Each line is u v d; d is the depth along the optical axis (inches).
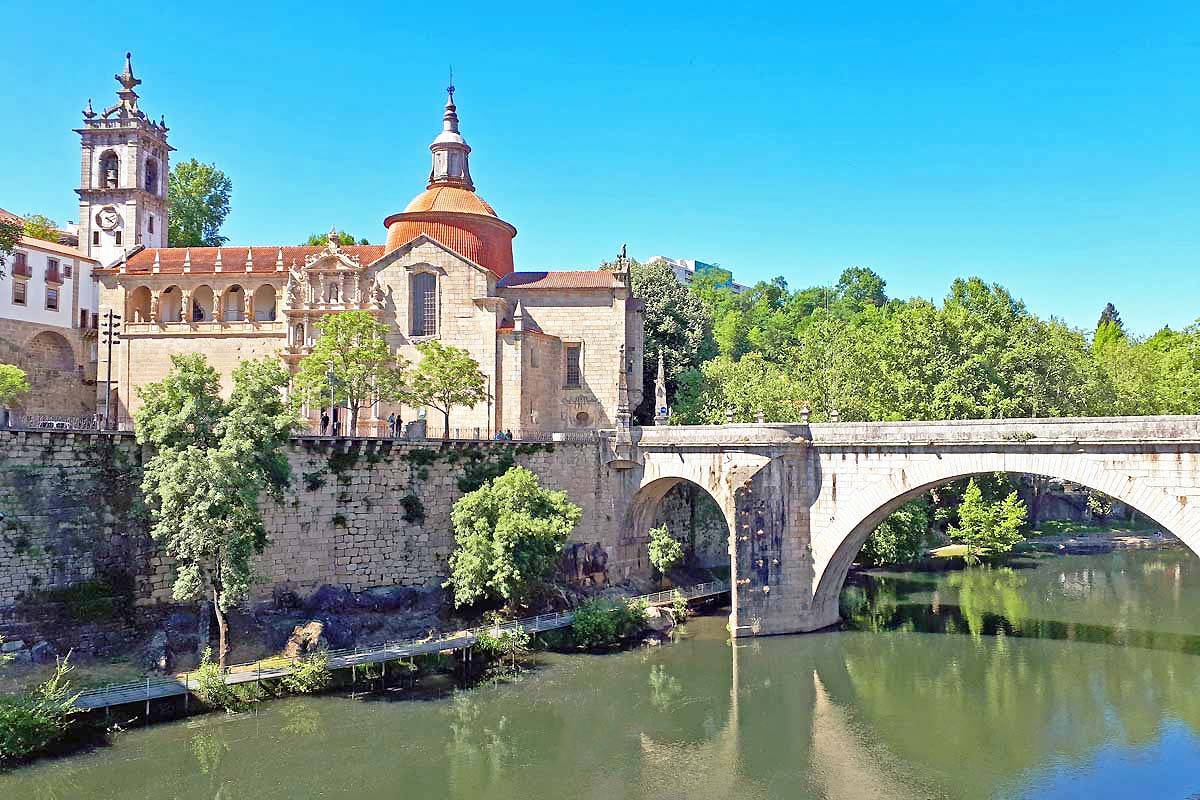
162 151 4180.6
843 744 1759.4
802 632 2501.2
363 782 1577.3
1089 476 1936.5
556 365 3321.9
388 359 2987.2
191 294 3631.9
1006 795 1540.4
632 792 1563.7
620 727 1841.8
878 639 2432.3
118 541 2044.8
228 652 2010.3
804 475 2482.8
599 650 2346.2
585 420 3314.5
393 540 2477.9
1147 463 1857.8
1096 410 3671.3
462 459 2615.7
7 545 1879.9
